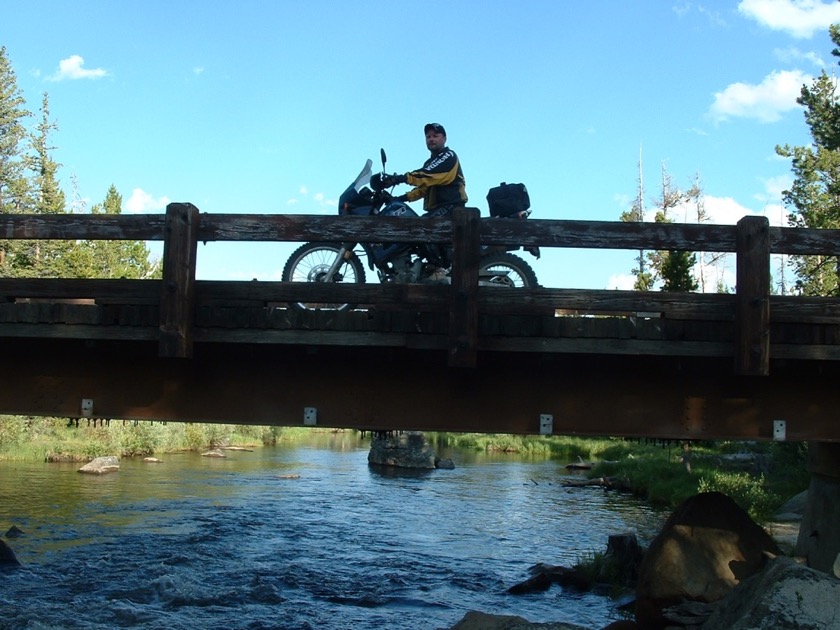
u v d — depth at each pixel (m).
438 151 9.83
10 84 47.38
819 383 8.14
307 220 7.87
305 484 27.30
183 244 7.68
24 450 31.31
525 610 12.61
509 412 8.17
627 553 14.62
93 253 50.91
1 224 7.95
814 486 12.54
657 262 47.38
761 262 7.61
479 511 22.58
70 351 8.40
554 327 7.78
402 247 9.45
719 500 10.76
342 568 15.27
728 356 7.76
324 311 7.82
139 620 11.39
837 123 30.56
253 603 12.66
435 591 13.76
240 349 8.31
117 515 19.64
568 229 7.79
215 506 21.62
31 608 11.66
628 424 8.12
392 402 8.22
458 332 7.55
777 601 7.03
